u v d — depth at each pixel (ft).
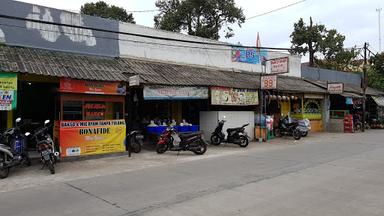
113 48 47.32
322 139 58.29
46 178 27.96
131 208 19.42
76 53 43.57
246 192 22.44
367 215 17.75
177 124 53.78
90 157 37.60
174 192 22.68
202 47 58.49
